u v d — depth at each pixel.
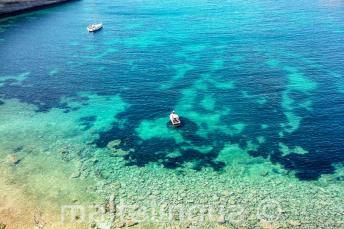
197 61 66.75
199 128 46.81
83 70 65.06
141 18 97.31
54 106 53.12
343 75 58.34
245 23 87.19
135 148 43.41
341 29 78.62
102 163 40.72
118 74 62.91
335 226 31.86
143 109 51.66
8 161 40.88
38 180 37.81
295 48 70.00
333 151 41.47
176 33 83.25
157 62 67.31
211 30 83.62
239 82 57.75
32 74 63.91
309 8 97.06
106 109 52.06
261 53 68.56
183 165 40.22
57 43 79.38
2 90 58.03
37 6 106.69
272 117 48.22
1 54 72.94
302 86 55.53
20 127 47.88
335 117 47.47
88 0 121.75
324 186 36.47
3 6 95.75
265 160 40.56
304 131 45.06
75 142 44.72
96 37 83.12
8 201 34.88
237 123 47.44
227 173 38.72
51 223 32.31
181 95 54.84
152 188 36.72
